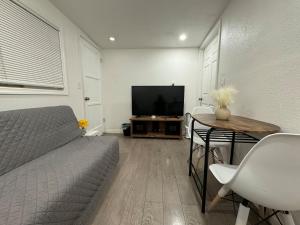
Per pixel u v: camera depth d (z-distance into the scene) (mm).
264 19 1238
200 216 1252
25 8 1537
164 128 3684
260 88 1295
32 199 808
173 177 1843
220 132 1609
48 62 1896
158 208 1341
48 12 1865
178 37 3014
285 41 1009
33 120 1402
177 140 3350
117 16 2264
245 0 1543
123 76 3830
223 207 1352
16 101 1469
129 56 3762
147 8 2049
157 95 3559
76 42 2568
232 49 1854
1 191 867
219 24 2260
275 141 593
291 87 958
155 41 3240
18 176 1031
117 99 3916
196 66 3645
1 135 1115
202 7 2025
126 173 1934
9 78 1400
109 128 4020
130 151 2699
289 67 974
